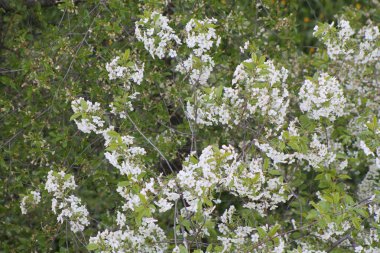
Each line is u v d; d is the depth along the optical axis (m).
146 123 6.94
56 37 6.94
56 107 6.89
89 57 7.20
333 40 6.46
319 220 5.23
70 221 6.04
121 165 5.46
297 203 6.50
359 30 7.90
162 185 5.14
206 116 6.01
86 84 7.12
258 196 5.61
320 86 5.76
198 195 4.92
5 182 7.15
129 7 7.01
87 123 5.66
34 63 6.83
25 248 7.12
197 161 5.03
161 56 6.02
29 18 8.01
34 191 6.45
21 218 7.83
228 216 5.84
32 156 7.05
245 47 6.43
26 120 6.84
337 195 5.26
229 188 5.53
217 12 7.55
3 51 8.08
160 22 5.95
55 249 8.00
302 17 10.45
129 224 5.89
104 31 6.97
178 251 5.04
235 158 5.02
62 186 5.79
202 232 5.66
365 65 7.31
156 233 5.60
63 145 6.67
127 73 6.05
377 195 5.48
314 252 5.64
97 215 8.11
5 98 7.19
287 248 5.99
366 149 5.47
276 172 5.68
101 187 7.03
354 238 5.84
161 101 7.01
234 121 5.87
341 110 6.00
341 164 6.37
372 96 7.41
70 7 6.93
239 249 5.41
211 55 7.11
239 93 5.86
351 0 10.24
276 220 6.77
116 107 5.96
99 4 6.96
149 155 6.68
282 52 8.09
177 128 7.05
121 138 5.33
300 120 6.05
